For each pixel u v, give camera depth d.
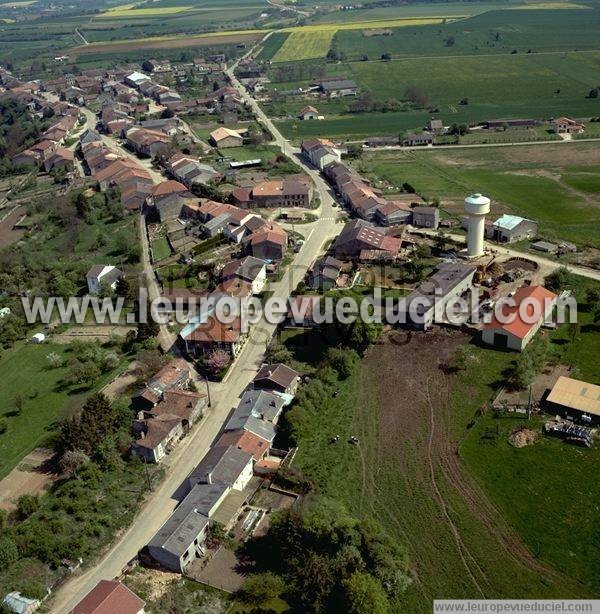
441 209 199.62
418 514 92.12
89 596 79.00
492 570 83.31
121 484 101.56
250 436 105.44
